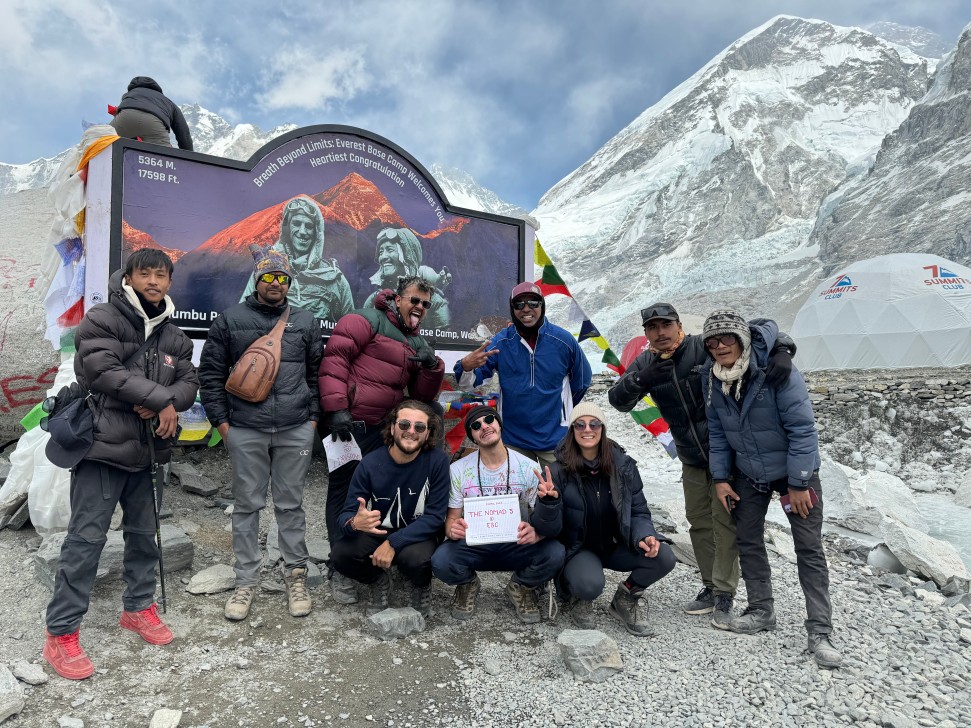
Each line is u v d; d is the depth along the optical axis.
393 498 3.64
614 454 3.65
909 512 6.64
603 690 2.94
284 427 3.62
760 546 3.64
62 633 2.85
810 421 3.35
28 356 6.15
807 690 2.98
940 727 2.70
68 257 4.72
